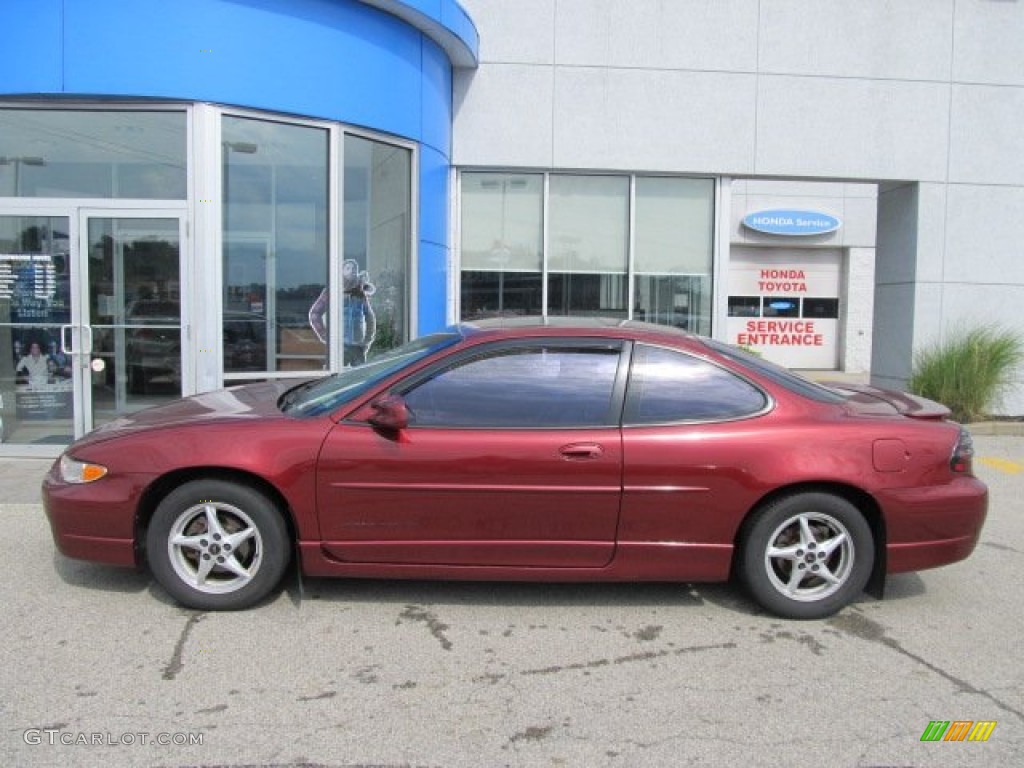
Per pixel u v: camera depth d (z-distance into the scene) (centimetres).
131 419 455
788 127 1034
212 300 757
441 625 407
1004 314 1074
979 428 992
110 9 712
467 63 988
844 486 416
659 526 410
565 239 1052
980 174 1060
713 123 1027
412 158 911
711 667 367
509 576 415
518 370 423
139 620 404
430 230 946
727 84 1024
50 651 370
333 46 797
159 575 412
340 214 823
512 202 1044
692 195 1058
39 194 759
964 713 331
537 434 408
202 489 407
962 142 1055
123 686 339
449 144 1002
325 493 405
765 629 410
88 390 770
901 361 1096
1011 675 365
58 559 488
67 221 758
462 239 1041
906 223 1080
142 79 720
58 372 773
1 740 298
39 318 769
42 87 715
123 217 757
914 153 1051
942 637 405
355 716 320
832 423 420
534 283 1052
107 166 755
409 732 309
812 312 2075
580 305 1059
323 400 437
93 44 713
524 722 317
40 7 711
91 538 413
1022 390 1059
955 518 420
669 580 420
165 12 721
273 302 801
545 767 288
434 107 936
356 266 858
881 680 358
